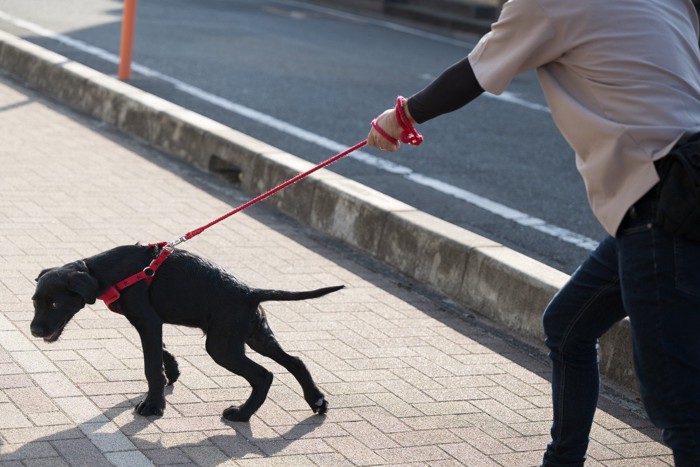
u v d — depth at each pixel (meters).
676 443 3.71
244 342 4.67
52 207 7.53
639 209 3.65
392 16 24.66
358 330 5.96
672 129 3.60
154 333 4.58
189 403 4.83
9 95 11.21
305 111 12.33
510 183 10.26
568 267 7.91
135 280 4.54
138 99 10.27
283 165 8.37
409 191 9.50
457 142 11.81
